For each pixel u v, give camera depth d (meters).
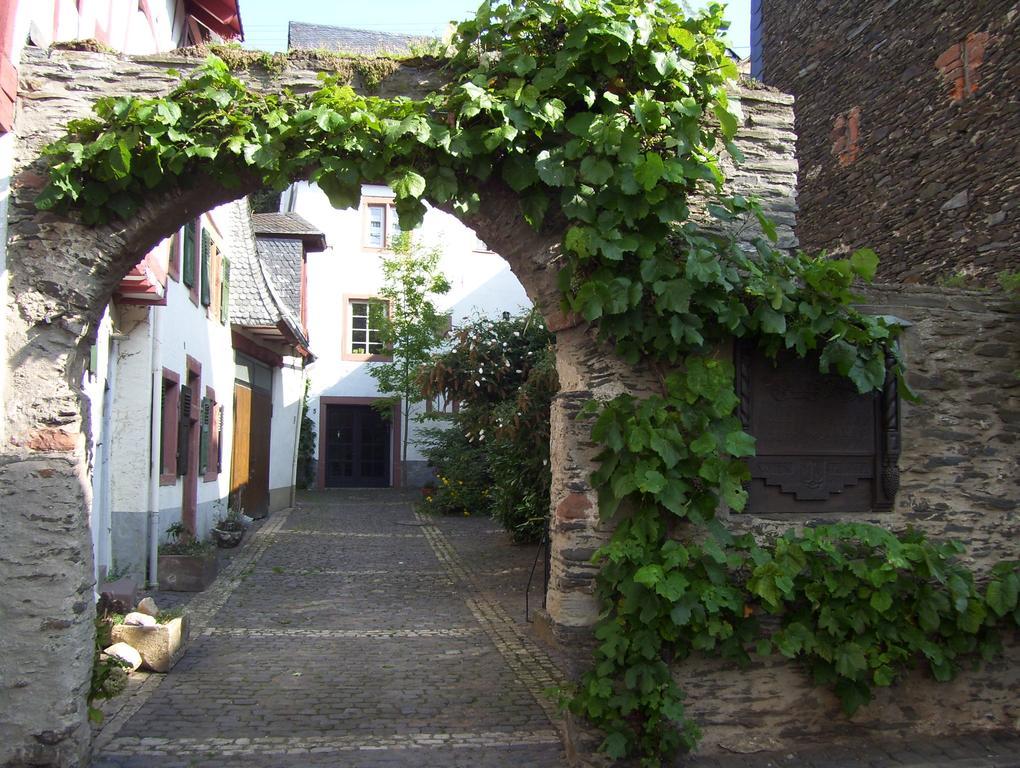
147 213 4.68
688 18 4.95
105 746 4.95
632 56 4.80
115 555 9.43
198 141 4.58
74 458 4.59
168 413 10.77
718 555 4.64
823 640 4.92
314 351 23.89
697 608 4.64
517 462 10.94
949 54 8.98
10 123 4.57
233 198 4.85
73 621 4.52
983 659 5.36
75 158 4.43
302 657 7.00
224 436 14.34
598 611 4.89
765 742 5.02
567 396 5.02
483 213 5.00
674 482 4.66
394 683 6.32
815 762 4.91
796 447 5.20
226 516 14.28
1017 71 8.12
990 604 5.15
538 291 5.08
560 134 4.87
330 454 24.16
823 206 10.98
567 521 4.95
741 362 5.13
